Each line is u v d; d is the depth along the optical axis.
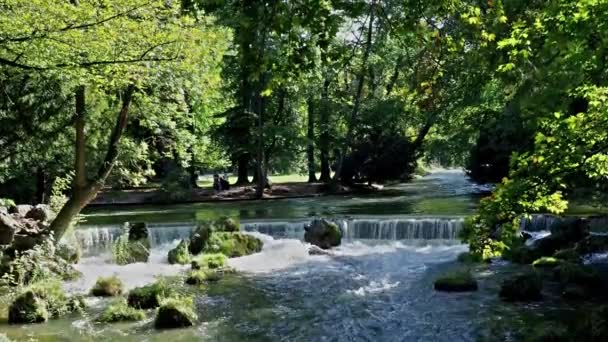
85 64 10.36
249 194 36.00
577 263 15.40
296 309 13.35
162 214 28.19
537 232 20.67
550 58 7.79
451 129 33.97
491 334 11.24
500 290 13.91
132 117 22.02
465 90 16.70
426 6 6.72
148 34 10.85
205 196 35.09
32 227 17.55
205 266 17.84
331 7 5.77
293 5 5.55
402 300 13.85
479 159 33.56
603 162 7.91
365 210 27.22
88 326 12.07
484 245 8.32
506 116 28.03
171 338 11.36
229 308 13.46
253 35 5.55
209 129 38.91
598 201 22.09
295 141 37.28
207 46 13.25
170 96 20.17
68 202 18.27
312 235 21.12
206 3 5.66
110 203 33.19
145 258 19.33
